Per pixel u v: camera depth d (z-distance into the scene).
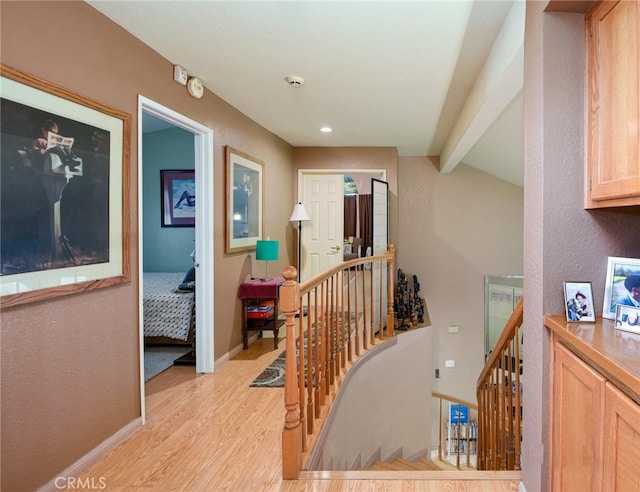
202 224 3.08
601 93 1.21
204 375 3.06
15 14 1.51
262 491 1.62
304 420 1.94
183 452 1.95
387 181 5.32
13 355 1.52
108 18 2.01
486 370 2.54
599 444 1.01
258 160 4.08
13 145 1.50
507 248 5.93
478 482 1.62
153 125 5.07
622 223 1.30
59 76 1.71
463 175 5.96
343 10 1.95
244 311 3.72
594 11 1.24
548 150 1.30
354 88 3.04
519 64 1.98
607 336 1.10
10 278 1.49
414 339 4.39
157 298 3.72
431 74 2.75
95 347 1.92
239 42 2.30
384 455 3.81
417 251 6.03
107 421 1.99
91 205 1.89
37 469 1.60
